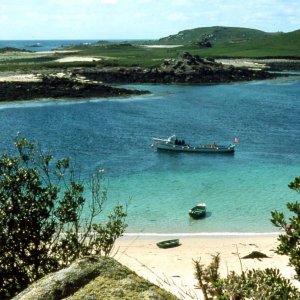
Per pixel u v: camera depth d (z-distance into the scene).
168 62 168.62
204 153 67.75
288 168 59.81
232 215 42.19
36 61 198.75
